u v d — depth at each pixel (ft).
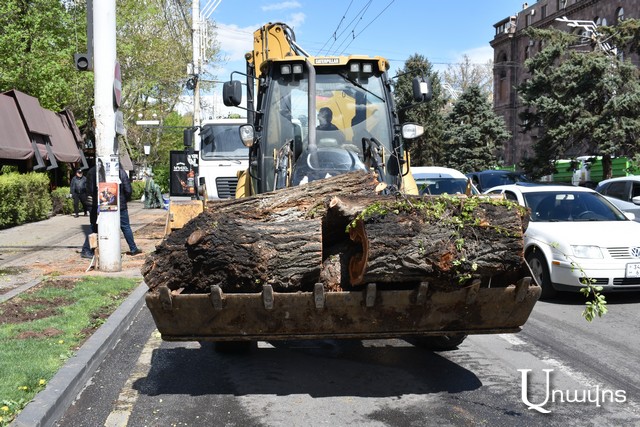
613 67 90.12
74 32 83.10
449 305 16.20
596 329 24.71
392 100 26.76
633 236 29.35
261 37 38.01
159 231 60.49
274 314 15.97
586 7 154.81
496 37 200.23
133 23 109.19
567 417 15.80
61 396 15.98
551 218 33.32
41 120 64.85
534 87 96.22
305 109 26.30
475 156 144.77
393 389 17.88
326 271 16.62
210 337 16.51
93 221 41.06
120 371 19.44
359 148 26.07
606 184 55.52
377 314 16.15
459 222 15.16
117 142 35.63
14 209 63.05
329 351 21.80
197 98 95.35
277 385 18.20
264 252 15.43
